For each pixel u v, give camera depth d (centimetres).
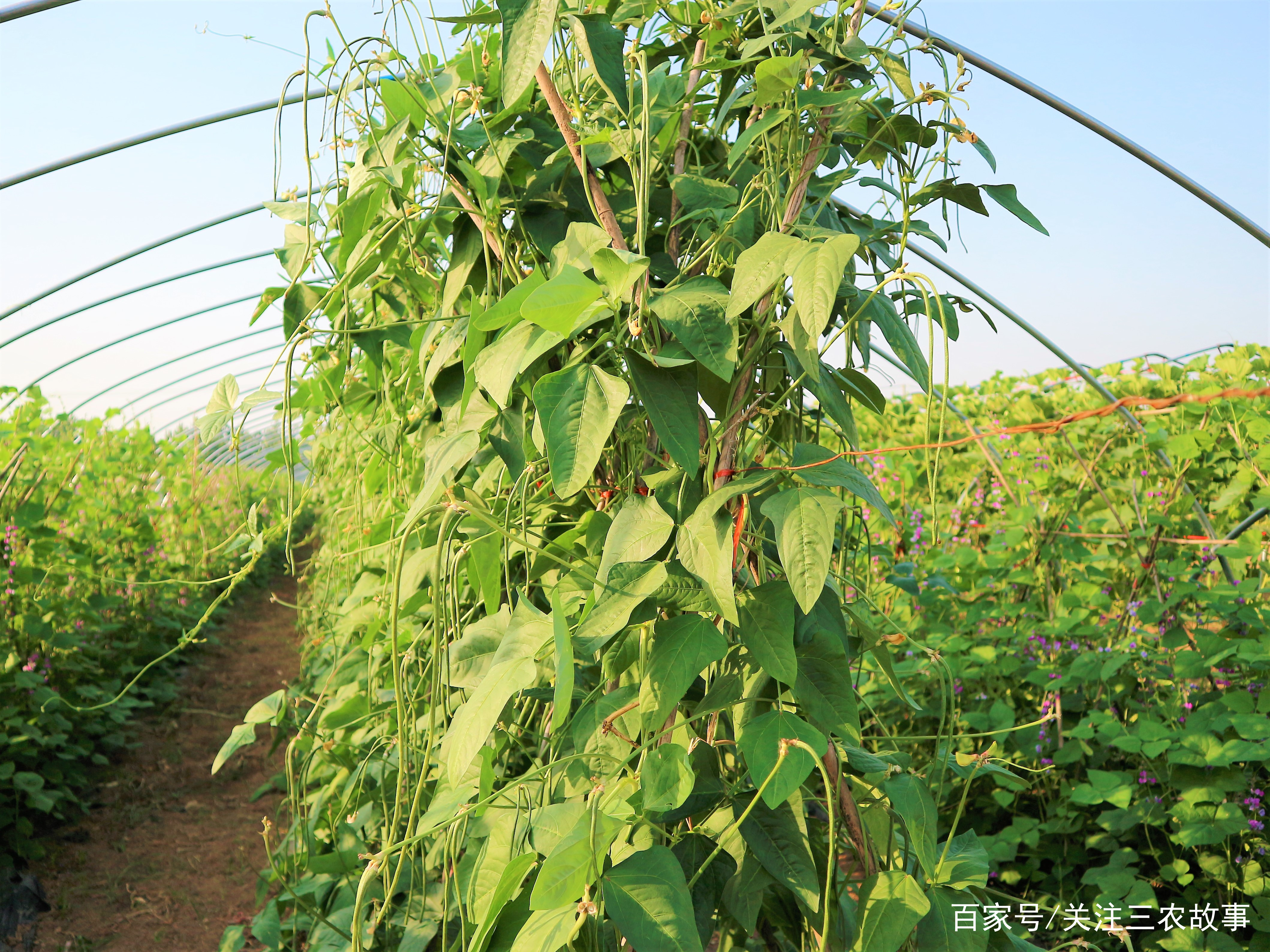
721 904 109
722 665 106
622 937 99
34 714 337
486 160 121
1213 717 217
